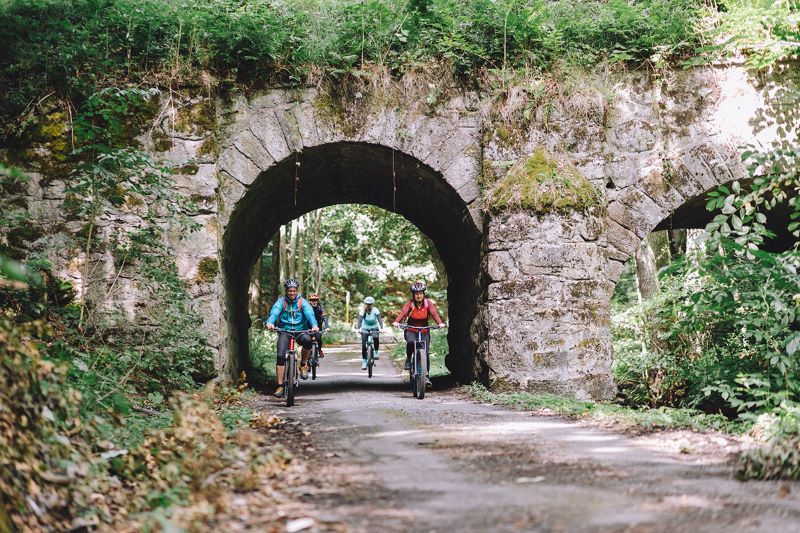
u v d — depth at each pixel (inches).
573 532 137.6
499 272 411.5
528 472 192.1
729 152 437.7
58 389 186.2
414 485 178.1
